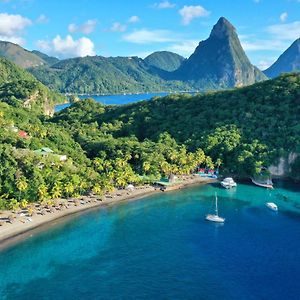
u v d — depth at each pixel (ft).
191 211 563.07
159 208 574.97
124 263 407.44
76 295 349.61
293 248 439.63
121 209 566.77
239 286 362.74
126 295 349.41
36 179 560.61
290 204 594.65
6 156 575.38
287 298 343.05
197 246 446.60
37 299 343.46
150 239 466.70
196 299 342.44
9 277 377.71
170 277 379.35
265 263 404.57
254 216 543.80
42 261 408.67
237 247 443.73
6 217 499.51
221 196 634.84
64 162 645.10
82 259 415.03
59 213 531.09
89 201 579.89
